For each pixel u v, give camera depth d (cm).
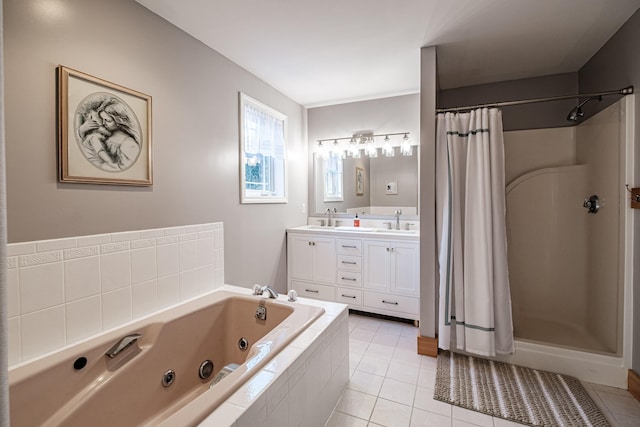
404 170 337
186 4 181
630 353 189
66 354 137
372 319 310
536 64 257
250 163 282
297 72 280
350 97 347
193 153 219
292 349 141
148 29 185
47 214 140
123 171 170
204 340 196
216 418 99
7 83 127
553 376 202
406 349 244
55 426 126
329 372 169
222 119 246
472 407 173
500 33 211
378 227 349
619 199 199
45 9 138
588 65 250
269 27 207
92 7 156
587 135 243
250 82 279
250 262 282
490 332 211
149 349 164
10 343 129
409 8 185
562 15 190
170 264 200
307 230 331
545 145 269
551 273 262
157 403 164
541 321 260
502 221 217
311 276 330
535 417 165
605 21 195
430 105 231
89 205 156
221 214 245
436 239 235
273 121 317
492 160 216
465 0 177
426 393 188
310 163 385
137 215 180
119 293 169
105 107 161
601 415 166
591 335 233
